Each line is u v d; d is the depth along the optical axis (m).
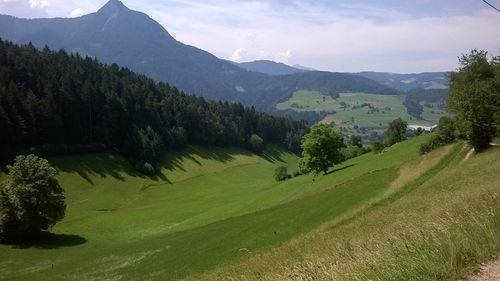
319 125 86.94
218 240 49.12
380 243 11.23
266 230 46.59
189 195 130.50
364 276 8.45
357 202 46.25
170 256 48.38
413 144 81.19
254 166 188.25
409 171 55.53
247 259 29.38
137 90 177.75
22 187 67.25
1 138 115.56
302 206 54.41
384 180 54.53
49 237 72.94
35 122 127.62
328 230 32.56
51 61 175.00
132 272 45.09
